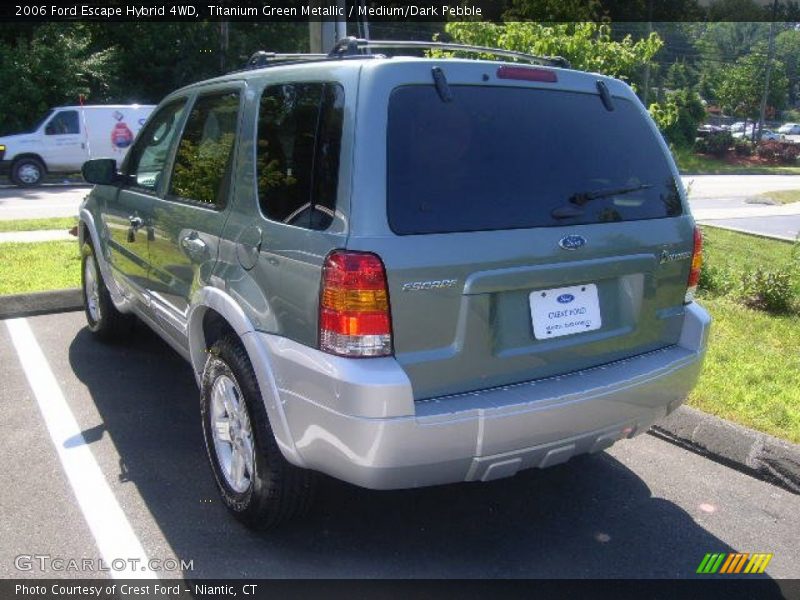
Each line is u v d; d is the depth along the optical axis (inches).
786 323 264.5
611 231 126.4
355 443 106.0
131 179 192.2
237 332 125.2
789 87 2967.5
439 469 111.0
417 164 111.0
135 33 1106.7
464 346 112.8
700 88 2556.6
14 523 135.7
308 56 152.1
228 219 133.5
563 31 314.7
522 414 113.0
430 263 108.3
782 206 807.7
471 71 118.9
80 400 190.5
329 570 125.5
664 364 132.2
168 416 182.2
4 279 294.2
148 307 179.5
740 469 164.4
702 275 311.1
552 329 121.6
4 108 936.3
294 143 119.8
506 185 117.7
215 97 151.2
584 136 128.7
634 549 134.1
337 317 106.3
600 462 167.0
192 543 131.4
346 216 107.1
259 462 125.2
